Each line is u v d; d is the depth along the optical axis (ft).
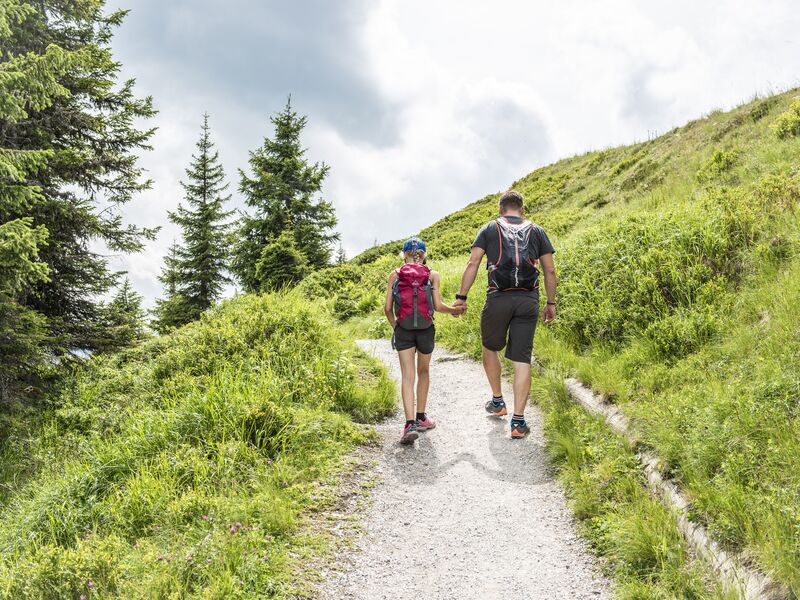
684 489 11.78
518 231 17.31
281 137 102.78
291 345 22.97
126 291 69.21
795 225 19.49
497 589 11.10
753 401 12.41
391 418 20.21
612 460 14.19
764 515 9.72
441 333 32.40
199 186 97.55
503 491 14.85
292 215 99.55
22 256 23.58
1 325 25.61
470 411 20.54
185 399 18.20
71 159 34.53
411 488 15.19
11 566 11.55
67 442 22.57
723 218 22.30
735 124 50.42
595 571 11.33
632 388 16.63
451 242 79.46
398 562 12.01
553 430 17.21
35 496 16.49
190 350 24.13
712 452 11.78
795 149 33.17
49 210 32.99
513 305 17.35
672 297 20.52
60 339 32.22
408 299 17.63
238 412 16.56
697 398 14.05
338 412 19.52
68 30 37.14
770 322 15.34
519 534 12.93
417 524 13.48
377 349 30.83
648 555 10.95
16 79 26.18
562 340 23.08
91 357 33.99
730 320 17.02
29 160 27.22
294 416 17.22
